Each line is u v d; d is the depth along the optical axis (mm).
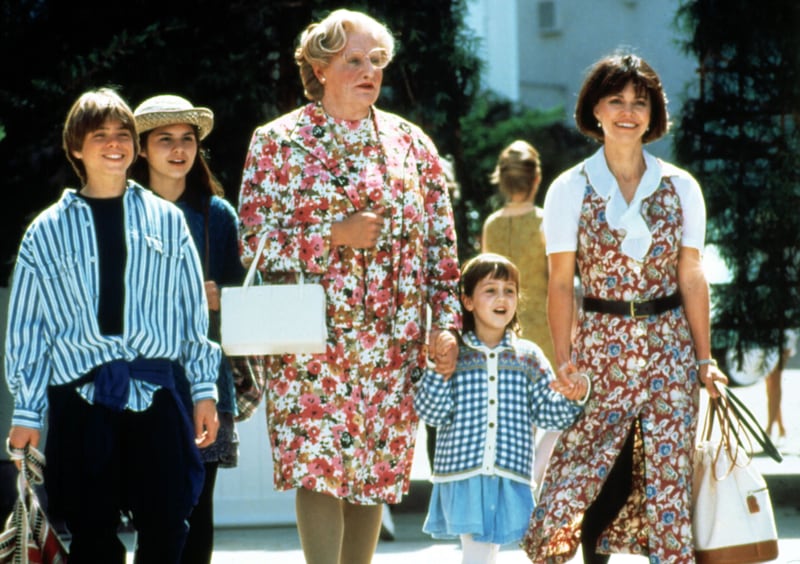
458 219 25234
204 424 12891
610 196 13898
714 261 23531
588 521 14109
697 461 14031
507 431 14695
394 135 14164
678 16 23828
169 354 12547
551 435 20531
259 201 13953
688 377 13867
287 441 13781
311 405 13742
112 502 12242
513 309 14961
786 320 23250
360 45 13922
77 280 12273
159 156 14656
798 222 23047
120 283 12352
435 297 14258
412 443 14227
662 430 13742
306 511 13875
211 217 14883
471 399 14734
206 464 14484
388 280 13875
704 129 23484
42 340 12328
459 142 25203
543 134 52125
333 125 14000
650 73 14031
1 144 21859
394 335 13875
